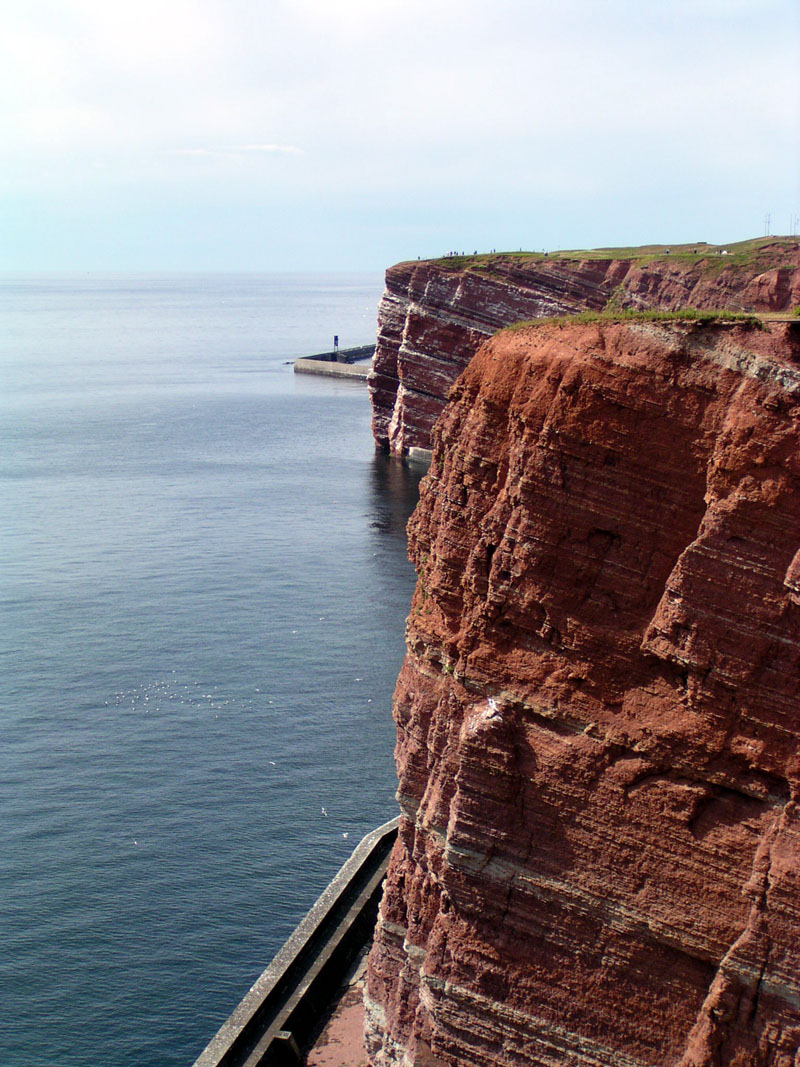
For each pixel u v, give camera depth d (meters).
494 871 31.72
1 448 183.88
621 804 29.72
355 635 93.56
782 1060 27.30
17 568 112.19
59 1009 49.22
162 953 52.66
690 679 28.75
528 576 31.05
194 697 80.12
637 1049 29.62
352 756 71.06
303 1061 44.09
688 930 28.66
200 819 63.56
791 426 27.36
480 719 31.62
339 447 189.62
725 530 28.03
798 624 27.47
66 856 60.00
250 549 120.81
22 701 79.19
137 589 105.50
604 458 29.84
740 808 28.53
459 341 166.50
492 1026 32.00
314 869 58.94
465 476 33.34
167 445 189.00
